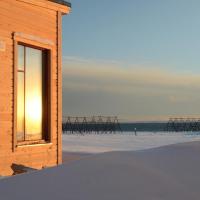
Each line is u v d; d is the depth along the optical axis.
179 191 4.74
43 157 10.79
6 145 9.62
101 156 5.85
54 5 11.17
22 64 10.38
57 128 11.34
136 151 6.77
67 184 4.57
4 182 4.61
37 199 4.08
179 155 6.48
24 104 10.38
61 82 11.48
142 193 4.52
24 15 10.30
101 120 71.62
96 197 4.25
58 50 11.42
